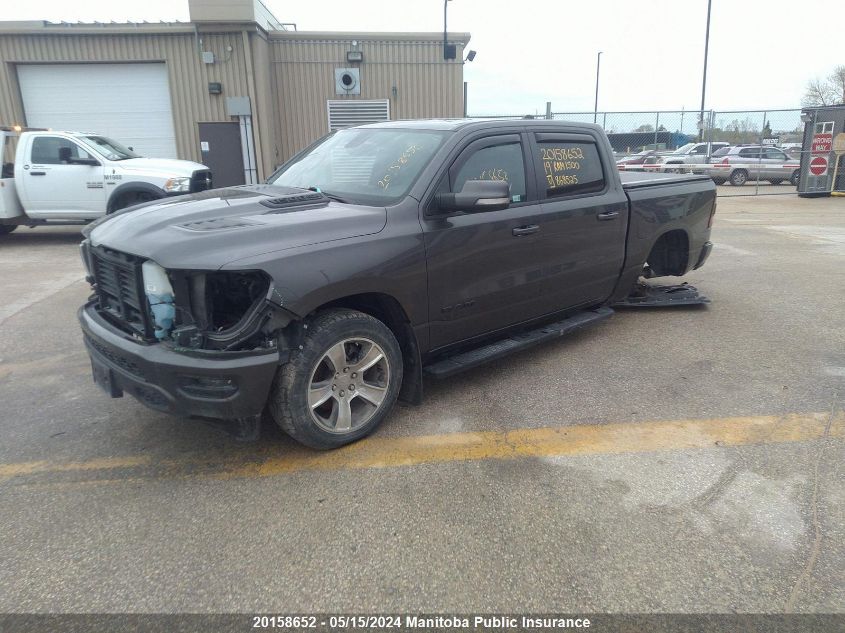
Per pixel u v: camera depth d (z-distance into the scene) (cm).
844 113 1772
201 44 1567
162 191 1041
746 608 236
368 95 1714
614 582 248
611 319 608
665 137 2112
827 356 498
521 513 292
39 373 464
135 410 400
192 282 293
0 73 1569
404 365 386
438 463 336
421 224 363
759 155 2367
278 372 315
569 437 364
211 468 331
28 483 317
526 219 427
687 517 289
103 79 1606
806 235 1116
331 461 338
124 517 289
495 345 445
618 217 510
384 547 268
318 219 330
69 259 932
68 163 1039
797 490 311
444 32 1641
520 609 235
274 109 1692
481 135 410
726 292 707
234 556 262
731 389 434
